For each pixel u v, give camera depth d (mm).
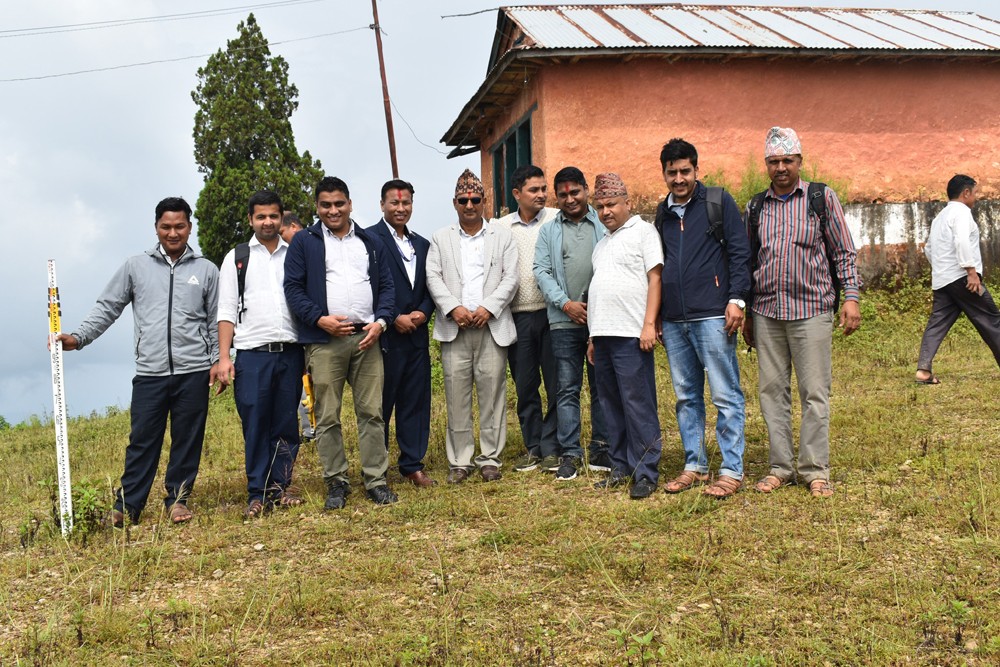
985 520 4113
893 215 12734
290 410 5547
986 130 13141
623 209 5258
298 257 5348
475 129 15469
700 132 12008
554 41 11273
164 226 5336
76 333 5273
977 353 9148
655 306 5133
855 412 6719
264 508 5383
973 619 3252
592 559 4066
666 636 3275
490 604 3717
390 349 5754
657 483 5270
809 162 12484
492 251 5879
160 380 5336
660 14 13609
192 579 4312
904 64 12766
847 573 3764
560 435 5785
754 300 5023
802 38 12391
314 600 3818
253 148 25422
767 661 3025
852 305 4801
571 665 3172
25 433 10055
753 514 4559
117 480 6504
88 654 3463
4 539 5246
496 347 5895
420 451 5887
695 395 5227
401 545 4535
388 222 5918
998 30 13906
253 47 25375
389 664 3227
